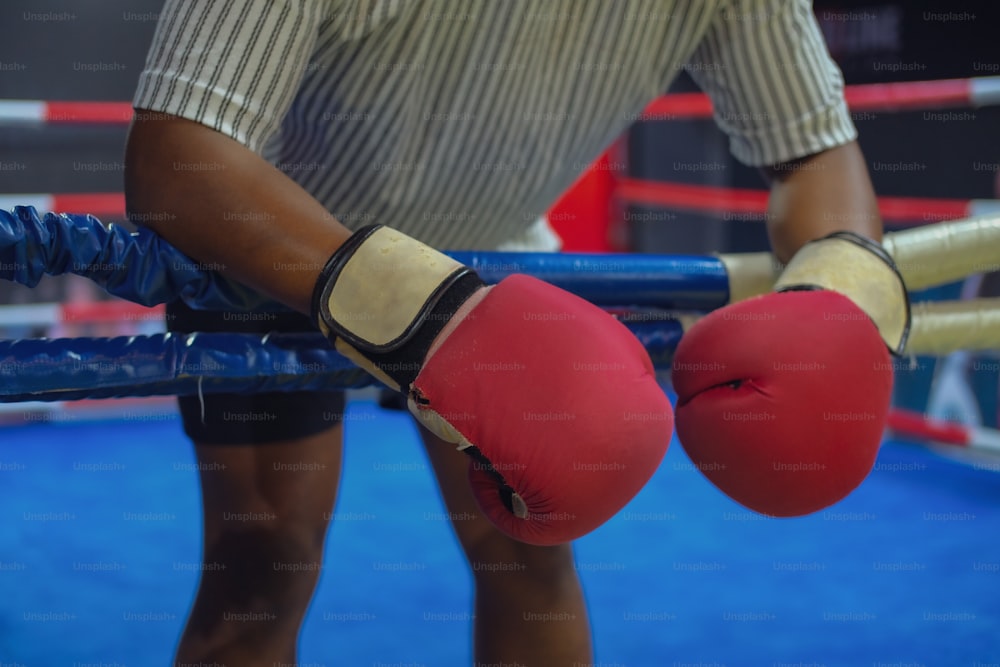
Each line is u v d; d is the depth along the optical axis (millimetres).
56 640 2049
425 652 1989
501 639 1219
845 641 2018
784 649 1982
